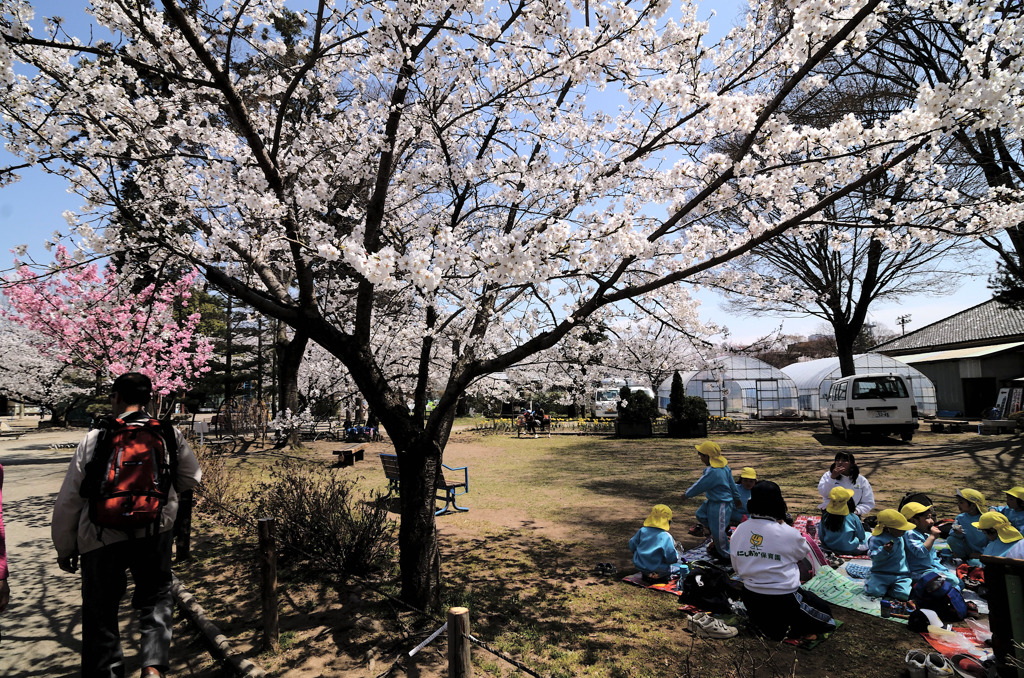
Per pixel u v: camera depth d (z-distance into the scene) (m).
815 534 6.04
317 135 5.54
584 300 4.67
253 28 5.00
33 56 3.79
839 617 4.23
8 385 23.27
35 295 9.70
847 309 20.86
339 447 16.45
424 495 4.36
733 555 4.07
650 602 4.59
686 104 4.16
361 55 5.14
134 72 4.47
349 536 5.25
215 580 5.06
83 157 4.62
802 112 10.30
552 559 5.76
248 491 8.07
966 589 4.57
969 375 25.34
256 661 3.58
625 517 7.54
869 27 3.39
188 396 23.80
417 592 4.27
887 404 15.45
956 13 3.12
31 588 4.98
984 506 5.10
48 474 11.66
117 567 2.94
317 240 4.64
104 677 2.85
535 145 5.34
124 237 5.23
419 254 3.08
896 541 4.50
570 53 3.97
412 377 11.65
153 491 3.04
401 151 5.27
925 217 4.29
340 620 4.21
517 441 18.95
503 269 3.24
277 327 16.31
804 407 27.81
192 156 4.88
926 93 3.11
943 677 3.18
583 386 8.89
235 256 4.91
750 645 3.79
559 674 3.40
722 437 18.55
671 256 4.62
